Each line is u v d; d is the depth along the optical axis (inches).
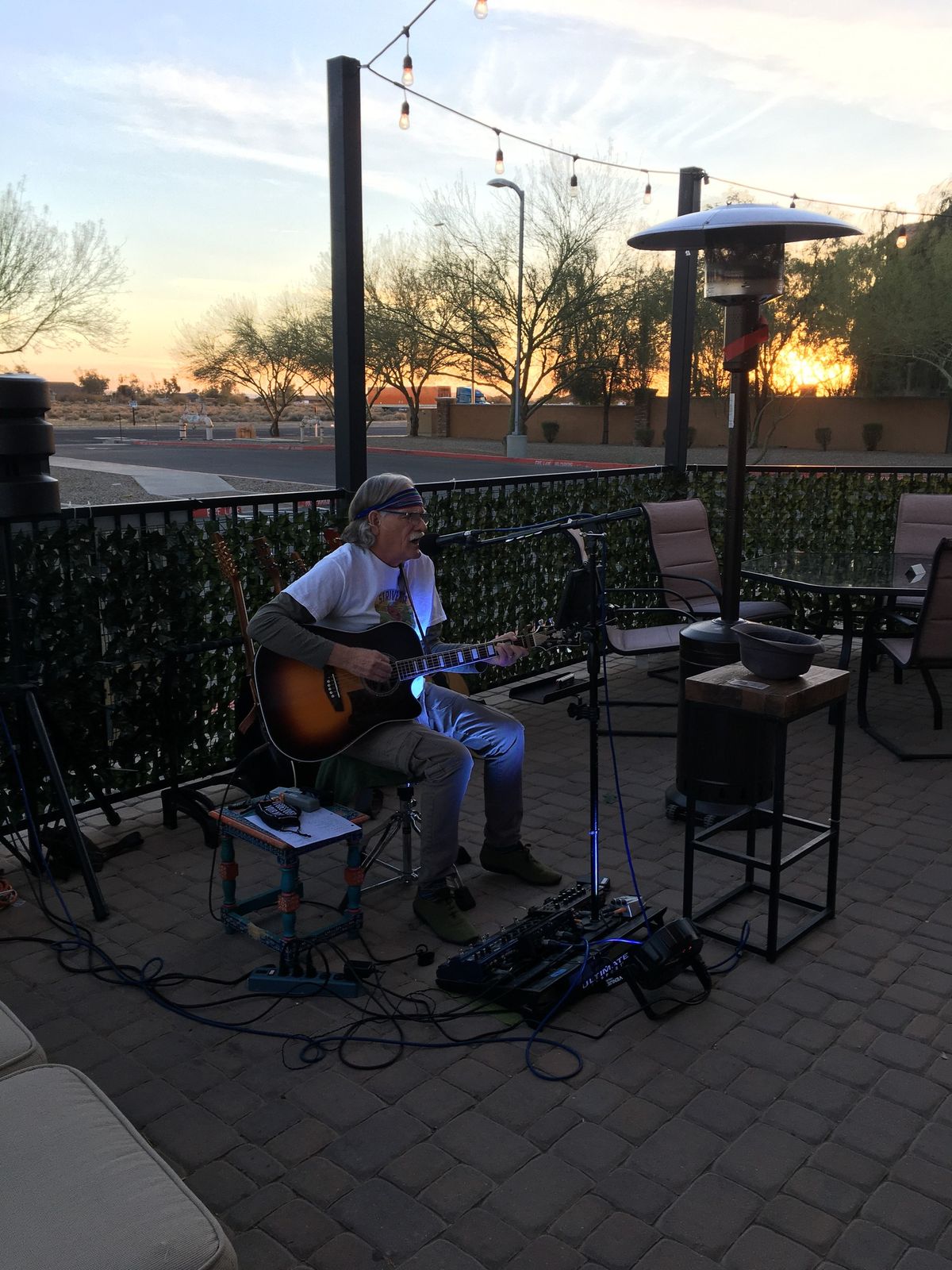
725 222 154.3
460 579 242.8
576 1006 120.3
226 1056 111.0
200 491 857.5
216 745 189.3
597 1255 82.8
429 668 137.0
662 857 161.3
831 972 126.9
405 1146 96.1
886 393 1416.1
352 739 138.0
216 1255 61.0
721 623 169.2
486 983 119.6
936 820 176.2
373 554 143.1
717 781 162.4
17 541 155.6
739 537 168.9
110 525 174.2
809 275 1216.8
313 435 2153.1
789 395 1371.8
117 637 169.9
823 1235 84.8
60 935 138.6
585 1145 96.0
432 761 133.2
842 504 316.5
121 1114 74.0
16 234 1162.0
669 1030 114.9
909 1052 110.7
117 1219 62.1
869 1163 93.5
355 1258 82.7
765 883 150.7
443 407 1943.9
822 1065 108.3
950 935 136.3
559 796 187.8
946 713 237.6
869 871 156.0
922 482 314.8
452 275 1301.7
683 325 295.6
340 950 132.5
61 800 144.7
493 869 152.7
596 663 127.4
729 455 167.3
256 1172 92.7
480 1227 86.0
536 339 1315.2
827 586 208.2
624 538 291.0
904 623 215.9
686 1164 93.4
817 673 131.3
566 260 1245.7
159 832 175.2
